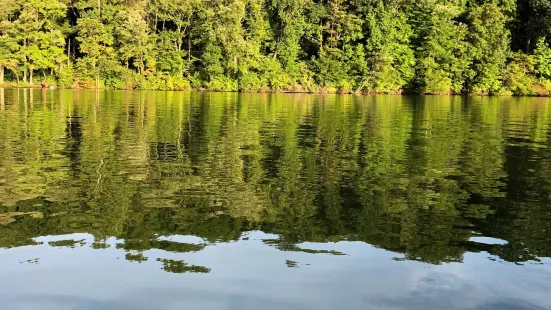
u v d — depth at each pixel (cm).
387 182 886
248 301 419
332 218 664
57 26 5341
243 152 1188
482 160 1123
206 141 1355
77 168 962
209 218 656
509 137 1542
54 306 410
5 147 1192
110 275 472
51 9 5172
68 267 491
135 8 5322
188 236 586
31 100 2969
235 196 770
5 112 2106
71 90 4672
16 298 425
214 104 2942
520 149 1293
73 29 5375
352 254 532
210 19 5241
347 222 647
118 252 532
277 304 414
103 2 5350
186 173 936
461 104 3466
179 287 446
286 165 1034
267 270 486
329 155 1164
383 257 524
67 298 425
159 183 850
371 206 725
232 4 5156
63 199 734
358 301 421
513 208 721
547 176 951
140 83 5328
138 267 491
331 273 480
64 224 623
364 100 3878
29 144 1245
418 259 520
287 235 593
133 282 457
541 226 639
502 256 531
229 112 2333
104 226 618
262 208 706
